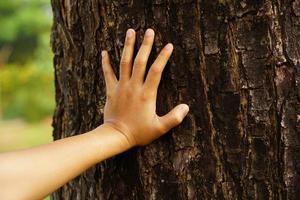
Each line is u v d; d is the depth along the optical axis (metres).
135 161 1.05
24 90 6.33
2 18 6.39
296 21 0.97
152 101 1.01
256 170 1.00
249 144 1.00
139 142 1.02
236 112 1.00
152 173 1.04
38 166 0.93
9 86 6.32
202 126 1.01
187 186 1.03
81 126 1.14
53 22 1.23
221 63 0.99
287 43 0.97
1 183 0.91
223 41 0.99
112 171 1.09
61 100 1.23
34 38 6.79
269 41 0.97
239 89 0.99
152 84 1.00
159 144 1.04
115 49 1.06
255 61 0.98
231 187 1.01
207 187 1.02
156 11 1.01
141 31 1.03
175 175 1.03
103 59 1.05
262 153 0.99
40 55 6.25
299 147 0.99
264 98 0.99
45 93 6.39
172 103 1.02
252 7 0.97
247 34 0.98
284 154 0.99
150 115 1.01
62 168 0.95
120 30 1.04
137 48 1.03
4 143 5.43
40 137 5.66
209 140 1.01
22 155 0.93
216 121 1.01
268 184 1.00
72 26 1.13
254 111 0.99
